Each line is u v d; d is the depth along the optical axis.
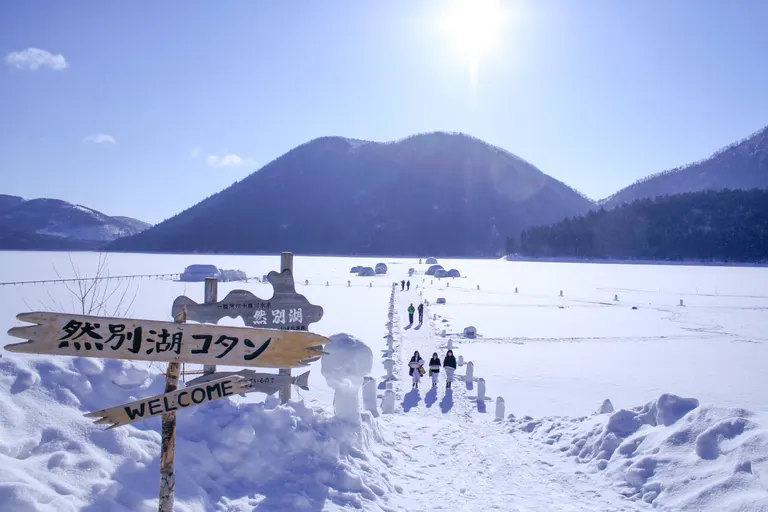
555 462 7.93
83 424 5.19
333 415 7.47
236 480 5.61
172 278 64.31
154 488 4.81
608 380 16.89
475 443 8.98
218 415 6.11
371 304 39.59
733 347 23.44
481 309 37.72
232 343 3.61
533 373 17.91
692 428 7.06
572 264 131.75
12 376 5.45
